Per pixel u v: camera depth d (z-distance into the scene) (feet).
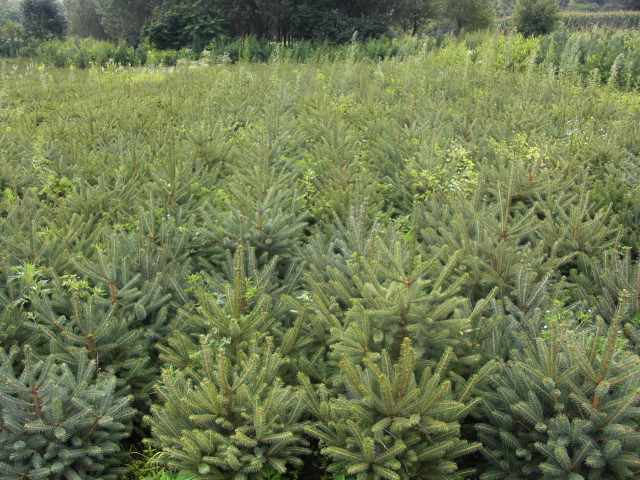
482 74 44.42
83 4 188.55
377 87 37.93
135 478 10.03
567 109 29.78
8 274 12.33
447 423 8.89
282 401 9.59
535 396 9.00
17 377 10.66
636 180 19.49
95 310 11.75
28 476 8.63
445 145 21.97
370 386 8.97
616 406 8.27
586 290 13.21
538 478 8.97
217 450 9.14
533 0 90.58
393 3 124.16
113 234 13.50
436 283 9.80
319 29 109.60
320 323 11.51
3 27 116.98
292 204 16.69
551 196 16.92
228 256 13.89
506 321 11.48
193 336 12.09
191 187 18.40
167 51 91.35
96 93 40.75
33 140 25.64
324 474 9.95
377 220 15.83
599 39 53.52
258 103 36.32
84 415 9.09
